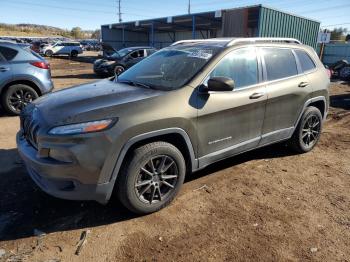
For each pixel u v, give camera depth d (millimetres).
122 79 4254
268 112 4379
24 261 2746
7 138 5875
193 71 3762
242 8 20109
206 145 3746
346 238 3152
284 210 3607
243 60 4133
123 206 3467
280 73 4609
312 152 5445
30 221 3309
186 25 31562
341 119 8016
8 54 7465
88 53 46250
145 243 3010
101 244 2982
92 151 2955
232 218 3428
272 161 4996
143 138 3195
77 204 3623
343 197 3943
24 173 4375
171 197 3566
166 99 3379
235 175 4461
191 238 3092
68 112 3127
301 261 2820
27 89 7617
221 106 3752
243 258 2840
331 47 25062
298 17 21781
